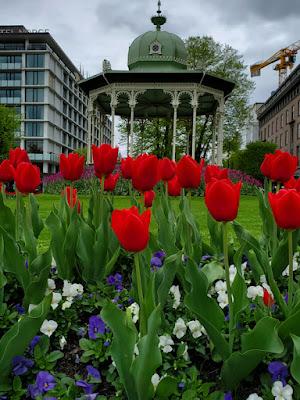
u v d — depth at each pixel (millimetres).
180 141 36969
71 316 2432
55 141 85750
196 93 22609
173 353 2123
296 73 63125
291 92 65562
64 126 92500
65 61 92125
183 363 1980
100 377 1981
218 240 3523
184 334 2195
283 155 2662
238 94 36500
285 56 92312
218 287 2605
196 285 1883
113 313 1661
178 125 35531
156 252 3221
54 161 84438
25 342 1750
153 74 22234
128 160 3221
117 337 1646
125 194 19375
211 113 28781
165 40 24438
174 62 24484
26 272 2441
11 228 2945
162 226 2604
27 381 1956
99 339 2146
